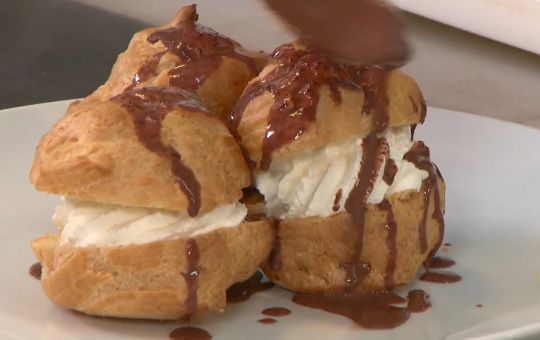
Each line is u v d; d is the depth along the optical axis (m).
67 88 0.75
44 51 0.83
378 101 0.48
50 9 0.94
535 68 0.77
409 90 0.49
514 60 0.79
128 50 0.52
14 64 0.80
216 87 0.51
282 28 0.48
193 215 0.45
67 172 0.45
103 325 0.46
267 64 0.50
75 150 0.45
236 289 0.49
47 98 0.74
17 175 0.56
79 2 0.96
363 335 0.46
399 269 0.49
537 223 0.54
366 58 0.48
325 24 0.47
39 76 0.77
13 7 0.95
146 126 0.46
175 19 0.53
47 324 0.45
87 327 0.45
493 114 0.69
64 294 0.46
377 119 0.48
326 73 0.48
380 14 0.47
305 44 0.49
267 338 0.46
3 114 0.60
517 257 0.51
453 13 0.80
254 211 0.48
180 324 0.46
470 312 0.47
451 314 0.47
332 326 0.46
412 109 0.49
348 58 0.48
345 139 0.48
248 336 0.46
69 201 0.46
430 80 0.74
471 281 0.49
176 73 0.51
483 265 0.51
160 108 0.46
